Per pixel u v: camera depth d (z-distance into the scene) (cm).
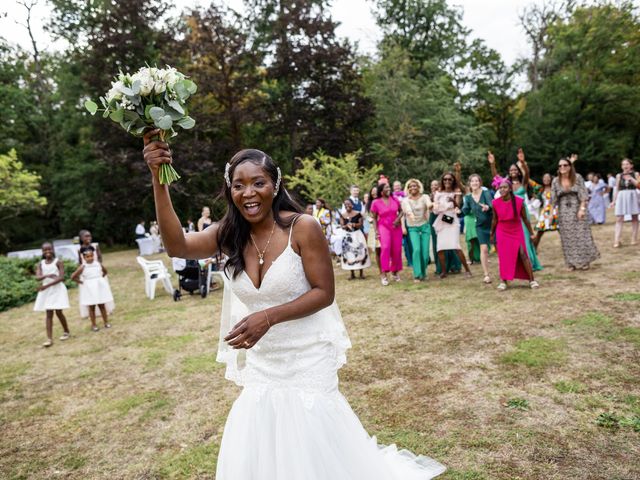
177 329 680
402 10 3209
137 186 2491
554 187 766
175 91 178
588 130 3253
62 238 3228
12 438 378
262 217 184
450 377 398
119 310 872
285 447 184
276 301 191
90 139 2723
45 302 664
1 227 2991
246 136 2922
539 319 521
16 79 3119
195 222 2794
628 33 3144
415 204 823
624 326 466
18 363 593
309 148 2558
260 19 2922
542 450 279
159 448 337
